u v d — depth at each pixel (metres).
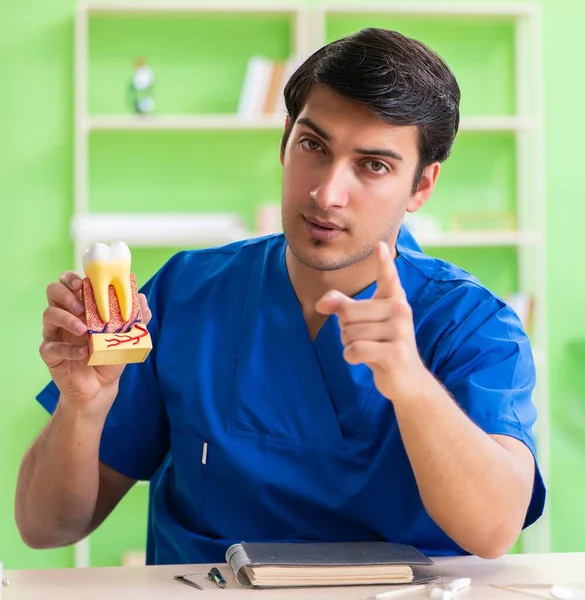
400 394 1.10
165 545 1.48
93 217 3.20
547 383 3.35
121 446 1.52
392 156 1.25
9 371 3.33
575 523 3.46
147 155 3.39
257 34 3.42
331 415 1.37
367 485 1.36
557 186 3.48
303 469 1.37
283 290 1.44
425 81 1.26
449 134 1.34
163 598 1.10
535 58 3.36
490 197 3.48
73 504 1.42
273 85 3.28
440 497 1.16
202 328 1.47
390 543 1.27
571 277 3.48
